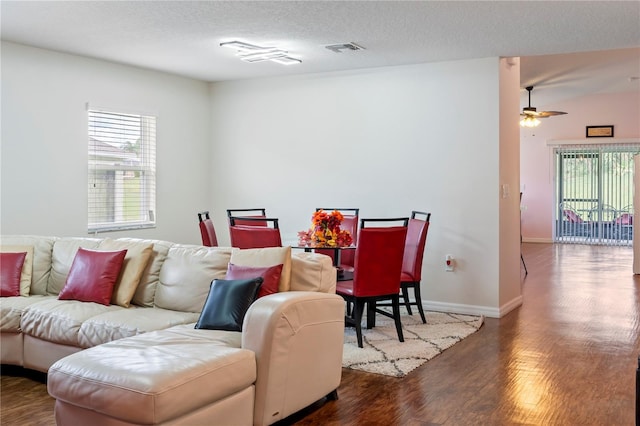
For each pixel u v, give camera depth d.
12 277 4.42
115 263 4.16
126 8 4.22
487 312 5.76
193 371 2.68
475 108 5.80
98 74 5.99
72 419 2.79
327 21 4.50
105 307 4.00
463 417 3.25
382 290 4.66
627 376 3.92
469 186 5.84
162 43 5.27
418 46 5.27
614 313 5.86
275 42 5.18
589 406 3.39
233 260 3.83
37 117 5.46
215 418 2.78
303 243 5.11
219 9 4.22
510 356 4.39
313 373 3.32
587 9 4.13
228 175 7.32
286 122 6.89
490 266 5.75
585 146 12.30
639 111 11.70
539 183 12.74
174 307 3.99
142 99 6.47
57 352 3.86
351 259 5.97
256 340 3.05
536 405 3.42
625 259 10.02
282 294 3.26
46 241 4.73
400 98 6.18
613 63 8.16
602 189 12.29
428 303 6.07
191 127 7.14
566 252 11.07
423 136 6.07
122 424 2.60
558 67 8.25
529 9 4.14
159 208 6.74
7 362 4.07
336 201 6.59
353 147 6.47
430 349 4.52
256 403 3.03
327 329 3.43
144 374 2.60
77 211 5.86
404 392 3.65
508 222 5.99
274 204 7.00
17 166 5.31
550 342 4.79
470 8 4.14
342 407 3.42
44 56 5.50
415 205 6.13
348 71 6.46
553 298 6.66
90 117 5.99
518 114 6.36
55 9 4.26
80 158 5.87
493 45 5.22
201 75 6.89
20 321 4.00
